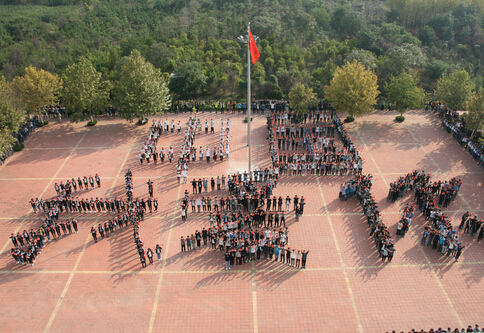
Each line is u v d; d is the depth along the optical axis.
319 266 31.30
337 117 54.03
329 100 56.22
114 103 53.03
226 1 99.69
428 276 30.42
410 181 39.88
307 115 57.09
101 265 31.48
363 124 55.19
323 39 80.25
